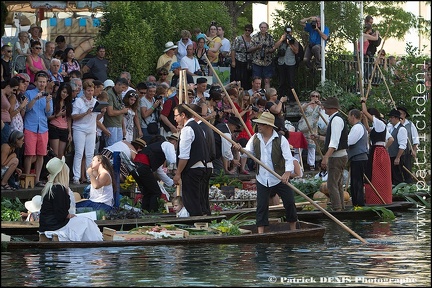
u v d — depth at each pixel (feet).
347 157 100.17
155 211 94.89
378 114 109.91
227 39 141.49
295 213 81.46
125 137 110.63
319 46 150.51
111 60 135.03
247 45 140.67
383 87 153.89
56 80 109.19
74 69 116.47
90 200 89.04
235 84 123.85
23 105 96.78
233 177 115.14
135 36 135.33
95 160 89.35
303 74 152.76
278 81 148.66
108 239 77.51
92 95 105.09
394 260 67.87
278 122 115.24
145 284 58.13
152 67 139.44
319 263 66.39
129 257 68.39
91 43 138.62
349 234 82.79
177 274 61.57
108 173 88.99
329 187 100.01
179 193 92.38
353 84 158.40
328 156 98.63
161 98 115.96
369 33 160.86
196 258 68.08
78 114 103.76
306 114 133.80
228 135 100.22
